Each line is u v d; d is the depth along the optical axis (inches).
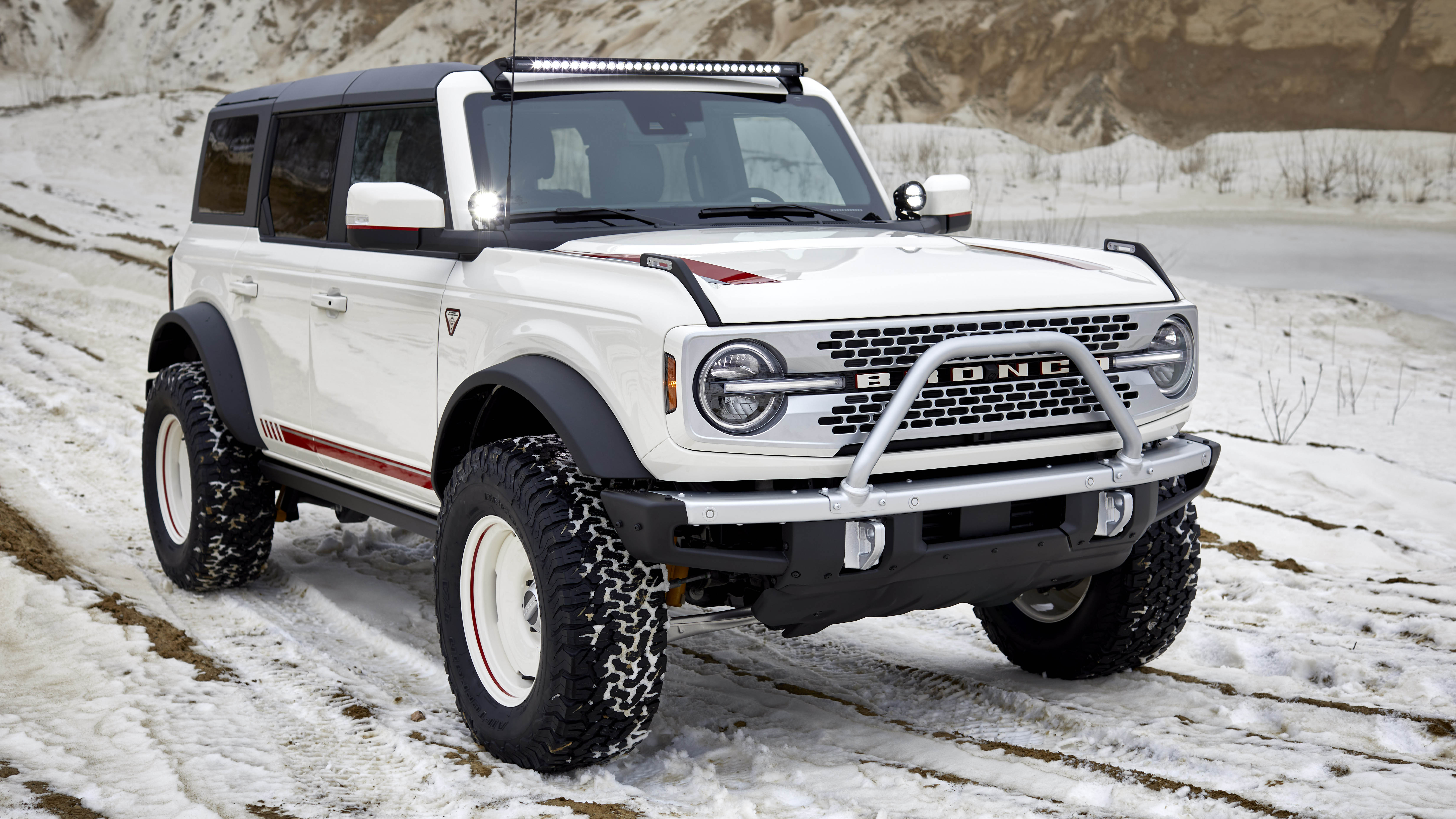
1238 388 443.2
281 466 224.2
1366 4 1601.9
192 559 231.6
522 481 149.3
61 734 166.7
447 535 162.6
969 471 147.6
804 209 193.8
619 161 187.6
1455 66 1540.4
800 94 212.2
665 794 149.0
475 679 162.1
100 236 800.3
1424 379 458.0
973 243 178.9
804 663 202.8
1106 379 147.7
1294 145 1128.8
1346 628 214.8
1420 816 134.6
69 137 1302.9
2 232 817.5
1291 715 170.4
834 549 138.3
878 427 136.3
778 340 135.3
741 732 167.8
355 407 191.6
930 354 137.8
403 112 192.5
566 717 144.6
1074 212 888.3
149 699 179.0
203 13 2507.4
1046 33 1694.1
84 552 263.6
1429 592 230.2
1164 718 170.7
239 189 234.5
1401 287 615.5
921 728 172.2
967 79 1685.5
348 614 223.9
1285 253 717.9
